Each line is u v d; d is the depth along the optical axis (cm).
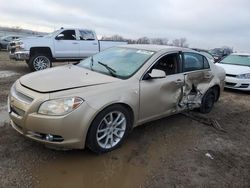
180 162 385
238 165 395
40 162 351
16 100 354
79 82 372
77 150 387
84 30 1195
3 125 452
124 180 332
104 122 373
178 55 497
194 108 571
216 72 606
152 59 448
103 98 359
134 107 403
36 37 1107
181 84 489
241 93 912
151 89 426
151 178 340
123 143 421
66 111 331
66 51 1148
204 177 353
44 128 330
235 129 541
